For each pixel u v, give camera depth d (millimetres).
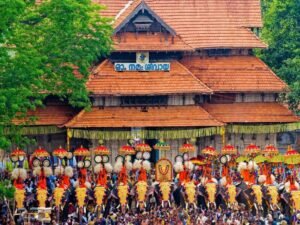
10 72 122688
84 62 138625
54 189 127875
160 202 130250
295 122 150000
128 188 129500
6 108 121000
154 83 146625
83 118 143875
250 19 156000
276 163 136625
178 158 140750
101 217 125062
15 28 127875
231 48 152875
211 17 155375
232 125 148750
